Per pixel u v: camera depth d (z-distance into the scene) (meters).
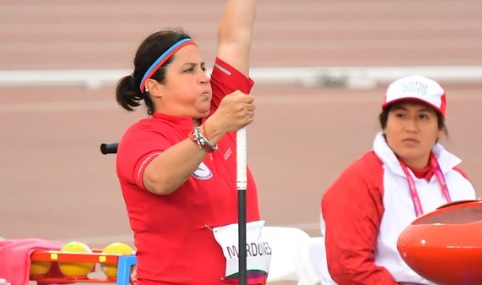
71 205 33.88
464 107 54.53
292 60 74.19
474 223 12.64
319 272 17.19
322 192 35.62
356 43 84.19
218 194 13.98
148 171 13.29
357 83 63.62
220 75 15.21
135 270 15.36
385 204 15.18
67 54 76.62
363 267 15.04
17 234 30.11
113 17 101.06
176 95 14.11
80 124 49.91
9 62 72.44
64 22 96.88
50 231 30.45
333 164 40.59
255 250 14.10
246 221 13.90
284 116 52.16
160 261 13.88
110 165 40.41
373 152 15.48
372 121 50.81
